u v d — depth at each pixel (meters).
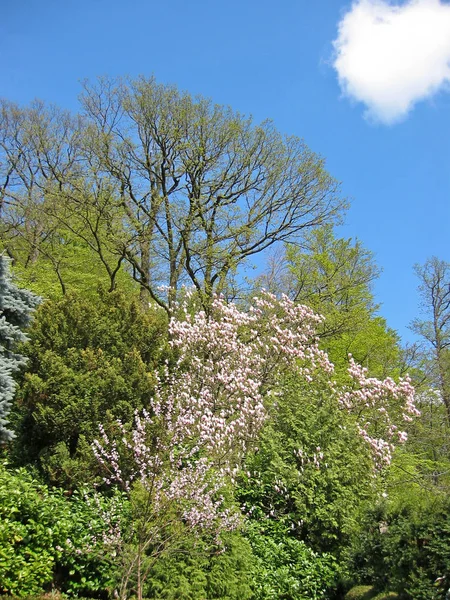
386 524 7.07
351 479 9.14
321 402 10.38
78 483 7.88
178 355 10.55
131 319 10.24
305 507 8.54
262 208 16.27
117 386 8.73
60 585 6.40
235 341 11.55
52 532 6.35
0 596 5.73
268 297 12.80
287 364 11.58
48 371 8.67
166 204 15.27
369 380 11.56
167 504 6.49
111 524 6.74
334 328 15.94
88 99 16.56
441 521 6.32
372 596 6.96
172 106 15.55
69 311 9.59
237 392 10.64
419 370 18.81
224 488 7.65
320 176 16.47
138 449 7.45
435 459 16.70
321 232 17.48
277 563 7.70
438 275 20.80
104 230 14.48
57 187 15.59
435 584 6.00
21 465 8.28
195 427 9.11
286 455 9.24
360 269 18.34
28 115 18.81
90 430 8.37
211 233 15.76
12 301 7.52
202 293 14.20
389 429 11.17
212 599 6.37
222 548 6.79
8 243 16.69
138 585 5.95
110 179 14.39
